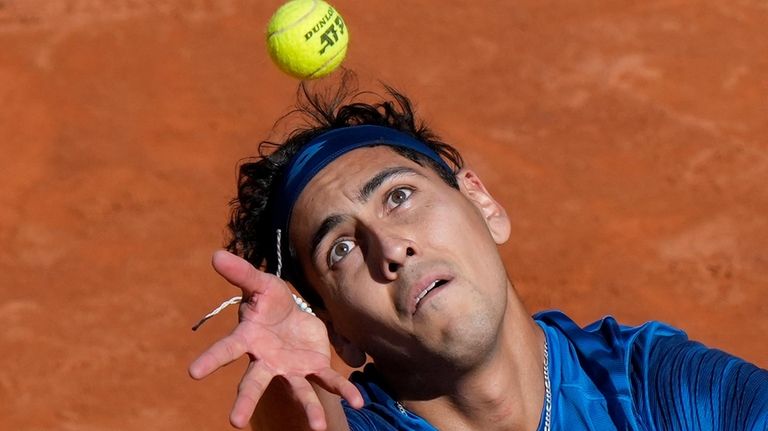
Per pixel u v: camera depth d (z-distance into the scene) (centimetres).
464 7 6038
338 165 1255
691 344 1259
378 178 1219
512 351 1221
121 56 5650
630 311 3881
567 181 4600
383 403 1236
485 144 4891
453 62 5588
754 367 1216
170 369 3631
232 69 5562
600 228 4297
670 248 4181
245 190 1362
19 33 5816
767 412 1166
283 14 1596
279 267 1244
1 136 4975
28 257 4231
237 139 5019
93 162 4809
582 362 1255
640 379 1236
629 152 4800
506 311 1230
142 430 3362
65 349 3725
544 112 5131
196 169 4788
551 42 5703
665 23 5819
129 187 4644
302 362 1003
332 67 1630
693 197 4494
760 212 4397
